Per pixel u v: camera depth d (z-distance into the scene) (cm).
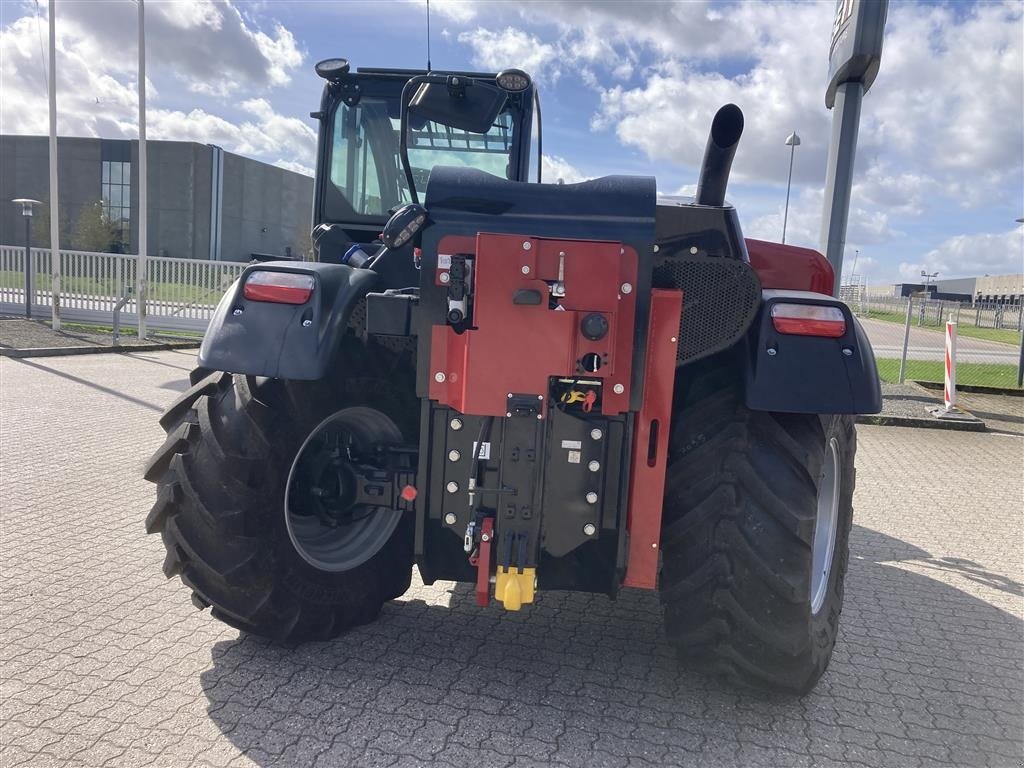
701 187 271
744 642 268
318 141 429
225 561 283
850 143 873
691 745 262
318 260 421
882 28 793
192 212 6012
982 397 1292
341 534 333
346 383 301
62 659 300
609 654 328
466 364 248
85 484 545
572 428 254
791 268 369
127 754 241
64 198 6291
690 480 267
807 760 258
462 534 266
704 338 263
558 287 242
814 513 260
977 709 298
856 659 339
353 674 298
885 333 2856
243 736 253
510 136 416
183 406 302
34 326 1588
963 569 468
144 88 1508
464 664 312
